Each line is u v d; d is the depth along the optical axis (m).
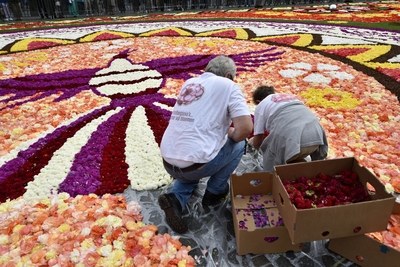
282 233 2.18
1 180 3.18
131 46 9.28
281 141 2.72
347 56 7.11
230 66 2.60
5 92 5.79
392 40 8.50
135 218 2.65
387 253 2.01
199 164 2.36
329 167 2.45
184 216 2.69
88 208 2.72
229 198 2.85
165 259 2.20
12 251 2.29
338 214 1.92
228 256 2.30
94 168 3.33
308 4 19.55
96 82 6.16
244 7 19.73
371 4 17.88
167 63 7.25
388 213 2.00
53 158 3.54
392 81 5.39
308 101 4.75
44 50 9.30
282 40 9.05
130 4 19.67
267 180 2.58
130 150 3.65
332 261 2.21
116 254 2.24
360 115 4.21
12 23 16.31
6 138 4.01
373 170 3.08
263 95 3.19
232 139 2.50
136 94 5.42
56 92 5.68
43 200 2.85
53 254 2.26
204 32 11.03
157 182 3.05
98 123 4.35
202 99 2.39
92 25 14.28
